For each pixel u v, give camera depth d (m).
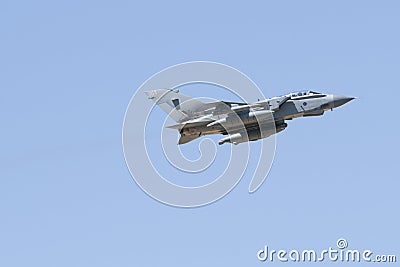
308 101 190.00
